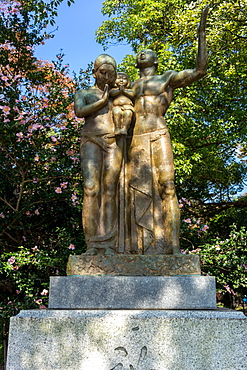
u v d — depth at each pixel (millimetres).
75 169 7180
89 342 2943
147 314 3018
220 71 10133
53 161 7148
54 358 2932
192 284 3277
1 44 7625
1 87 7297
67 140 7312
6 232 7184
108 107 4043
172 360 2896
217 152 10984
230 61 10078
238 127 10094
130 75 9664
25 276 6797
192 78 4078
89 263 3451
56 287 3307
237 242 7184
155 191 3943
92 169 3803
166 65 9234
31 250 7168
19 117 6711
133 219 3875
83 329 2965
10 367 2934
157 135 4016
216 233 10023
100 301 3246
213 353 2908
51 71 7965
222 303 10234
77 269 3432
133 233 3846
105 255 3488
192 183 10148
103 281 3289
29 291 6496
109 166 3861
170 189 3865
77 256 3480
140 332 2945
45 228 7625
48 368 2918
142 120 4078
